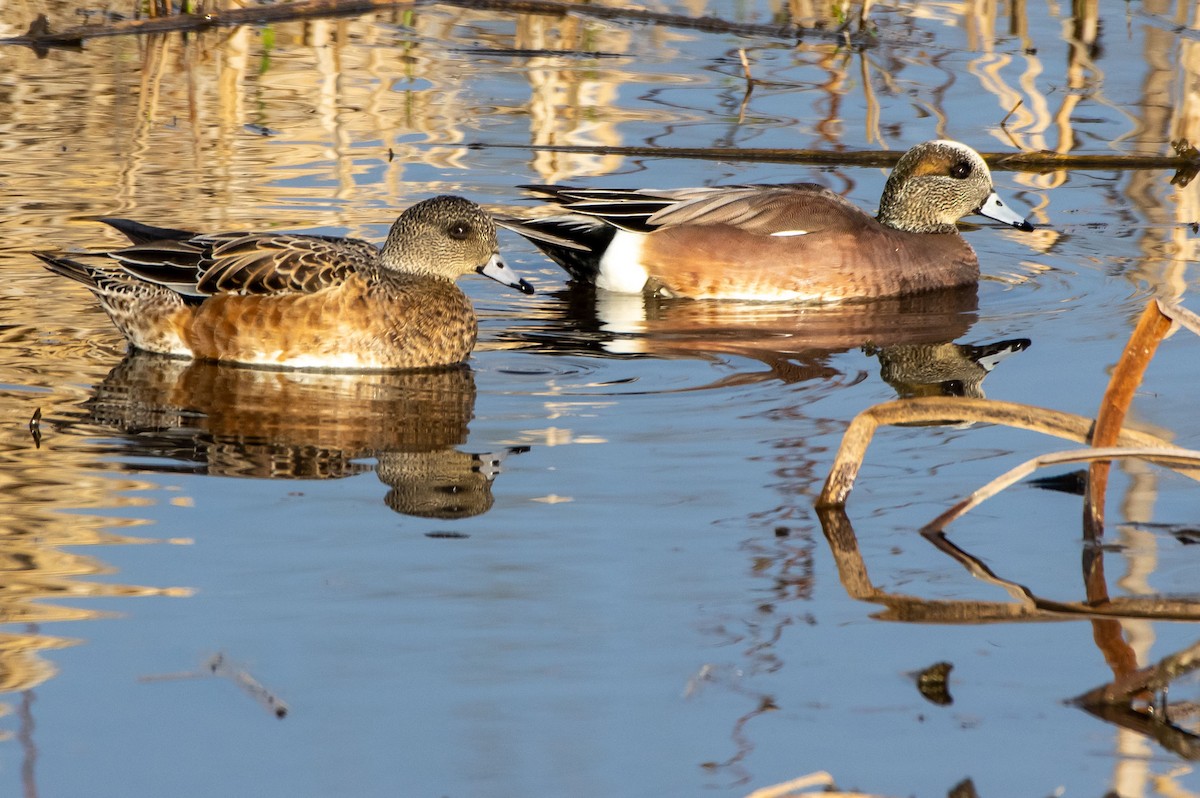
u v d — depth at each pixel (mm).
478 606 8148
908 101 19844
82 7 23391
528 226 15469
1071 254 15805
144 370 12281
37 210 15695
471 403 11609
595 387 12055
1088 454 8695
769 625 8023
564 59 21688
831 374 12414
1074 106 19672
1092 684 7473
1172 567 8672
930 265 15398
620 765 6738
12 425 10758
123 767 6652
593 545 8953
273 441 10617
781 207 15453
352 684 7352
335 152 17797
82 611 7996
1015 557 8852
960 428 11047
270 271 12484
